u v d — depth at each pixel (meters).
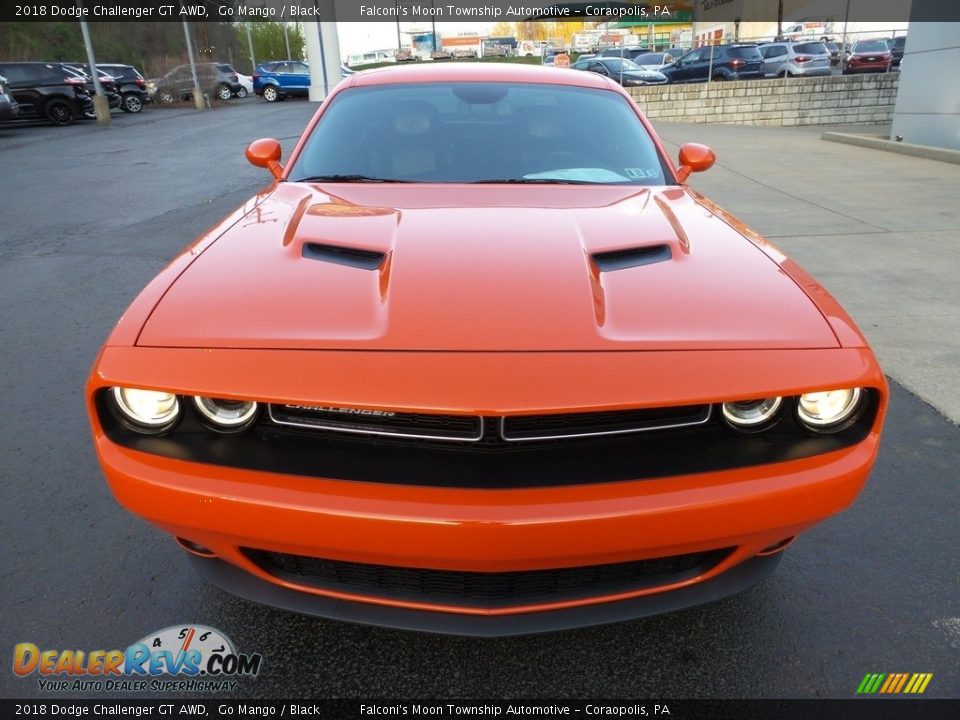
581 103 2.90
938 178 9.42
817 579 2.15
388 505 1.37
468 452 1.43
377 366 1.40
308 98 32.00
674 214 2.18
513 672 1.80
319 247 1.87
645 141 2.79
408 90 2.92
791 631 1.95
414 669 1.81
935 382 3.49
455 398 1.35
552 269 1.71
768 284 1.74
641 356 1.44
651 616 1.59
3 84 17.00
